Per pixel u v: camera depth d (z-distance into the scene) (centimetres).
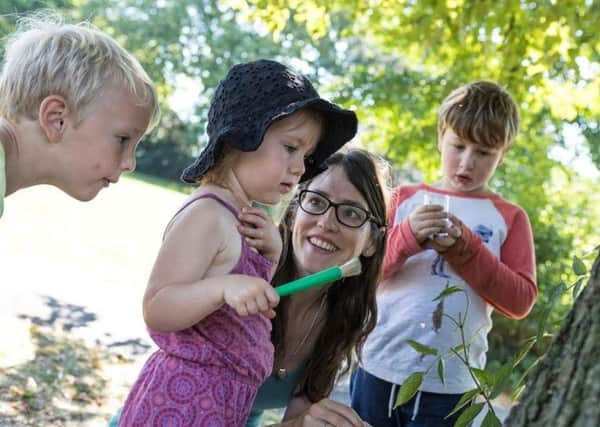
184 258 183
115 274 938
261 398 250
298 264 240
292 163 193
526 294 278
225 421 190
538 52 577
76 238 1143
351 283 242
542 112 812
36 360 541
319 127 198
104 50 190
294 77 193
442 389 267
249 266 193
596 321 146
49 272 863
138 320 730
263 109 185
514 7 566
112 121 188
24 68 186
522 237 292
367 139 720
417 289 278
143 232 1369
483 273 269
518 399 156
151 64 2166
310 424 219
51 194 1552
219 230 187
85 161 188
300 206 239
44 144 187
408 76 725
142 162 2645
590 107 642
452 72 688
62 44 187
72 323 668
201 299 178
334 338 243
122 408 218
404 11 653
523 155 805
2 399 456
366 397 280
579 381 144
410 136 698
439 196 292
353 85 719
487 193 301
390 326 277
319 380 245
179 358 189
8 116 188
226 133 184
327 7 665
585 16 544
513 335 805
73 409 469
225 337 190
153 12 2294
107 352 605
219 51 2297
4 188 170
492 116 286
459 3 597
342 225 235
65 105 184
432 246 270
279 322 237
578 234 874
